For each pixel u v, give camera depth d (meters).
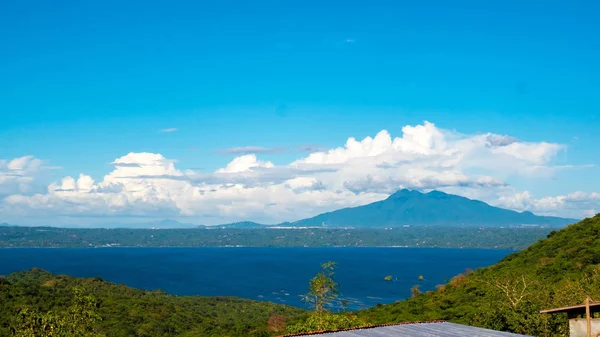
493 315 41.53
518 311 40.38
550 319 38.56
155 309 92.62
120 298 97.44
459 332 28.58
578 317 27.80
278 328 76.06
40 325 31.62
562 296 49.34
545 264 78.25
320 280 53.12
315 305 53.94
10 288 84.06
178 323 88.25
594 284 54.56
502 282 68.75
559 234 95.56
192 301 117.50
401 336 27.12
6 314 69.62
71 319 32.38
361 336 27.12
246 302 123.81
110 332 75.06
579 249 80.25
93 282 114.56
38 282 107.25
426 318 63.25
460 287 80.75
